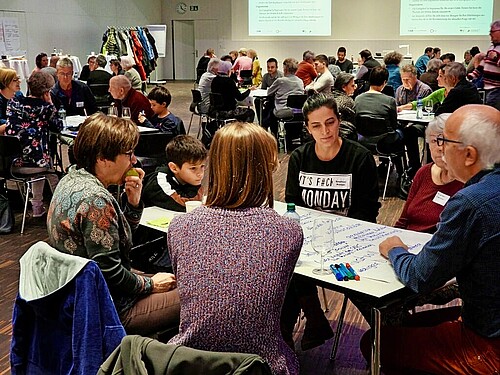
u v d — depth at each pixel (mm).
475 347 1812
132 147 2127
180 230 1656
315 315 2717
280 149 8141
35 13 12211
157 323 2158
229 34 17656
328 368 2781
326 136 2756
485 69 6246
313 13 15297
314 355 2895
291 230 1646
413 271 1884
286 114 7895
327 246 2135
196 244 1619
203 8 17703
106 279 2014
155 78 18234
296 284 2514
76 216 1994
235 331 1577
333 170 2848
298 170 2930
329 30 15281
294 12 15414
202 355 1397
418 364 1931
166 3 17984
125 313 2104
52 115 4918
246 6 15836
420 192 2686
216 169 1659
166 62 18531
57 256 1790
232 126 1689
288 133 8016
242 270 1581
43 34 12516
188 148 2857
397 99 7125
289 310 2555
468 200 1736
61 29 13141
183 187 2938
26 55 11992
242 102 9141
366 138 5707
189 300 1604
